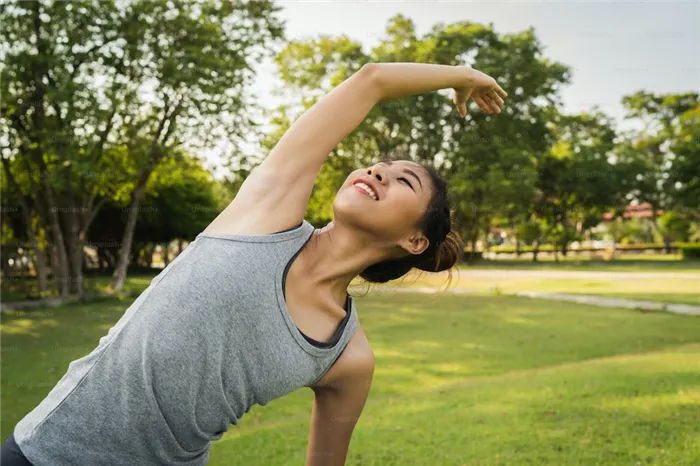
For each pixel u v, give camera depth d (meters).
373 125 26.56
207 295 1.17
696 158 33.88
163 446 1.21
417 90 1.48
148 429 1.17
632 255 46.62
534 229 39.94
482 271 29.44
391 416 5.16
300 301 1.33
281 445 4.46
